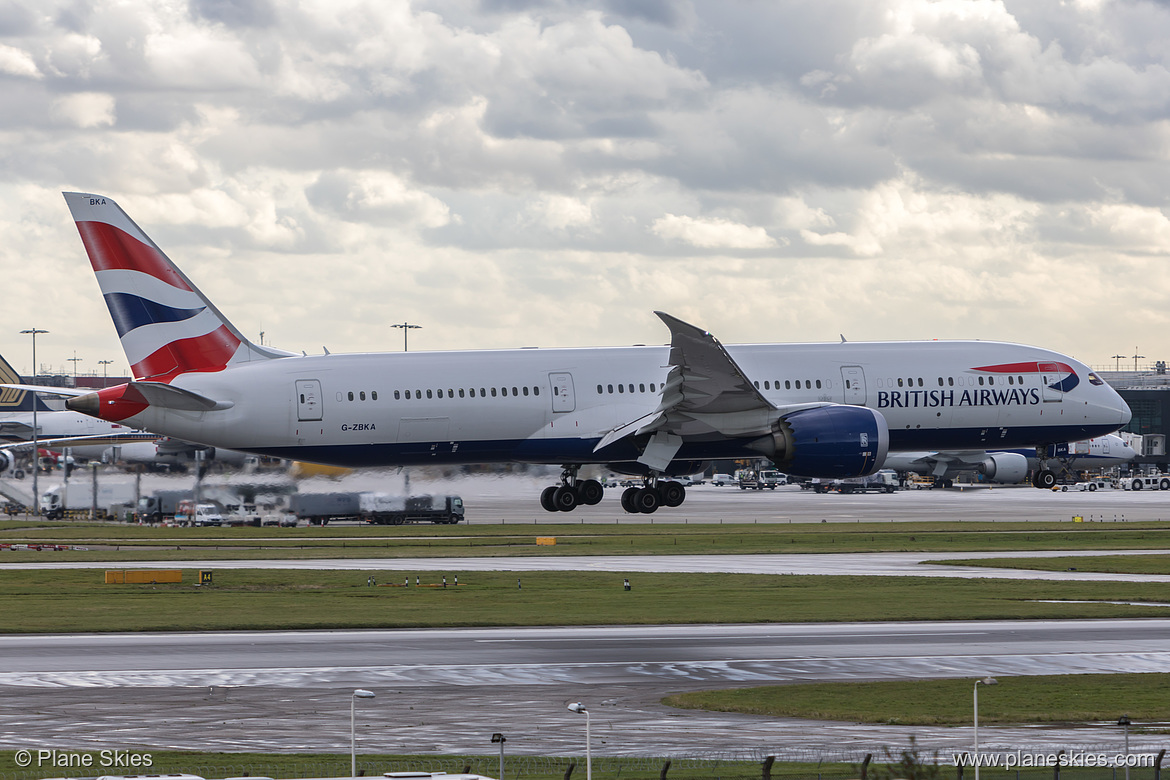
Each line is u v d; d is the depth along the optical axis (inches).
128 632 4975.4
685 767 2957.7
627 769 2942.9
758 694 3772.1
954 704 3649.1
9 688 3816.4
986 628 5034.5
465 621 5216.5
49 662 4264.3
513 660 4308.6
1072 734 3309.5
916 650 4527.6
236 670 4114.2
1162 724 3422.7
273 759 3002.0
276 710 3528.5
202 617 5398.6
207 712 3501.5
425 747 3134.8
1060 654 4443.9
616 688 3853.3
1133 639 4763.8
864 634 4886.8
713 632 4933.6
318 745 3142.2
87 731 3275.1
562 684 3909.9
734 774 2878.9
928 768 2684.5
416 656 4384.8
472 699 3688.5
